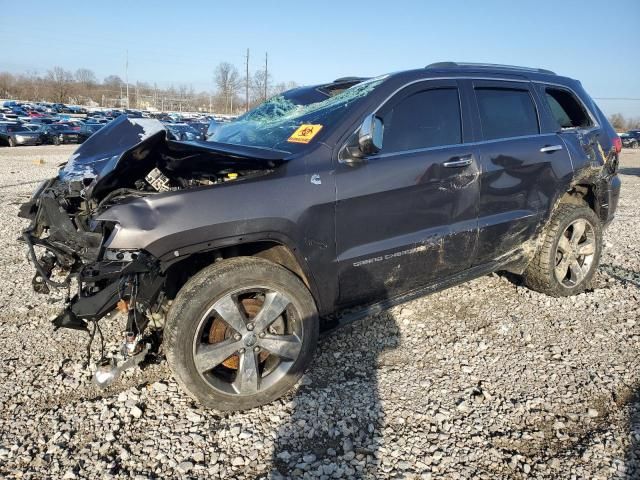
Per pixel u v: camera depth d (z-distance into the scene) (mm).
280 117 3986
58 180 3414
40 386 3199
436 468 2516
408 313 4285
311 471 2486
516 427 2836
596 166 4523
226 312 2781
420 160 3383
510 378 3324
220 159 3078
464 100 3758
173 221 2607
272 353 2959
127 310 2705
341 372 3393
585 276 4680
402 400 3074
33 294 4613
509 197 3918
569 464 2543
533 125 4211
